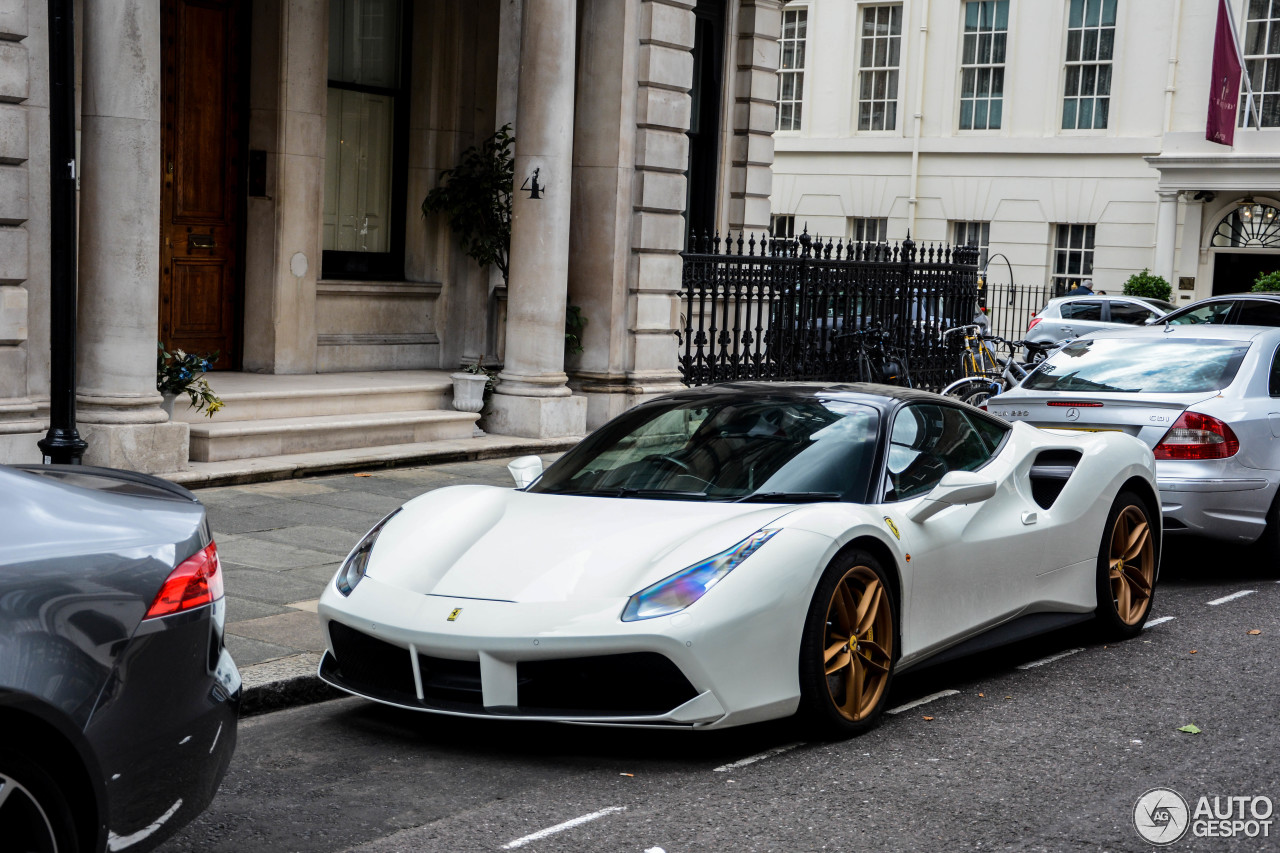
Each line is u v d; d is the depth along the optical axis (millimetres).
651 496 5348
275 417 10461
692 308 14305
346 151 12703
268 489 9312
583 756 4668
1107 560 6398
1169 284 26281
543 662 4453
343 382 11516
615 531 4895
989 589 5648
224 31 11391
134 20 8492
